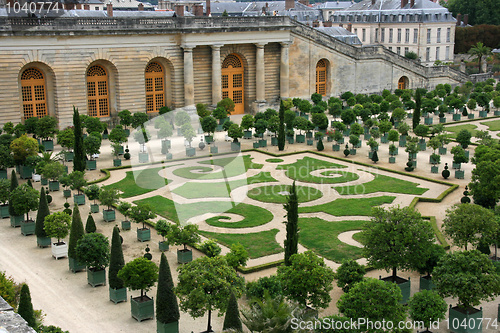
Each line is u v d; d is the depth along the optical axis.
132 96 122.50
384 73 157.25
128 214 65.62
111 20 116.19
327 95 151.00
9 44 106.38
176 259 60.41
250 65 137.25
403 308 42.19
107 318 49.06
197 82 130.50
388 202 77.31
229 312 40.66
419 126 106.25
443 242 63.25
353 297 41.56
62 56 112.12
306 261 46.53
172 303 45.41
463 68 188.38
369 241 51.97
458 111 144.25
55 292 53.66
